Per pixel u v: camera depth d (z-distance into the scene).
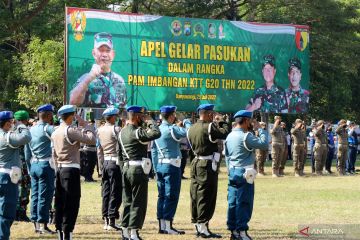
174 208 13.05
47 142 12.86
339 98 53.12
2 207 10.74
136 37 26.19
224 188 21.67
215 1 41.25
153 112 27.73
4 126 11.03
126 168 11.48
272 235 12.55
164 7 41.69
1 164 10.81
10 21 33.19
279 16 42.22
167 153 13.10
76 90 25.06
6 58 39.09
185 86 27.12
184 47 27.09
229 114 29.58
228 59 27.92
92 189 21.34
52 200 14.05
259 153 27.03
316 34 43.75
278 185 22.77
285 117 49.56
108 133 13.41
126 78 26.00
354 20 46.31
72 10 25.02
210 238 12.34
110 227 13.39
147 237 12.48
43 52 32.75
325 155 27.70
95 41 25.39
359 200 18.42
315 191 20.77
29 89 34.19
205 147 12.22
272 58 28.80
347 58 44.94
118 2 39.88
